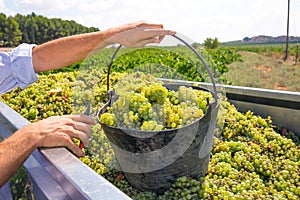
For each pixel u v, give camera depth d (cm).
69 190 114
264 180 212
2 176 136
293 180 202
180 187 177
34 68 213
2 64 211
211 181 188
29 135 145
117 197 97
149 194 182
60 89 388
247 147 242
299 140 264
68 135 152
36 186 150
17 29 7788
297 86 2041
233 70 1633
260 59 2766
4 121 203
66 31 7650
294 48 3309
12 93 420
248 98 297
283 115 275
